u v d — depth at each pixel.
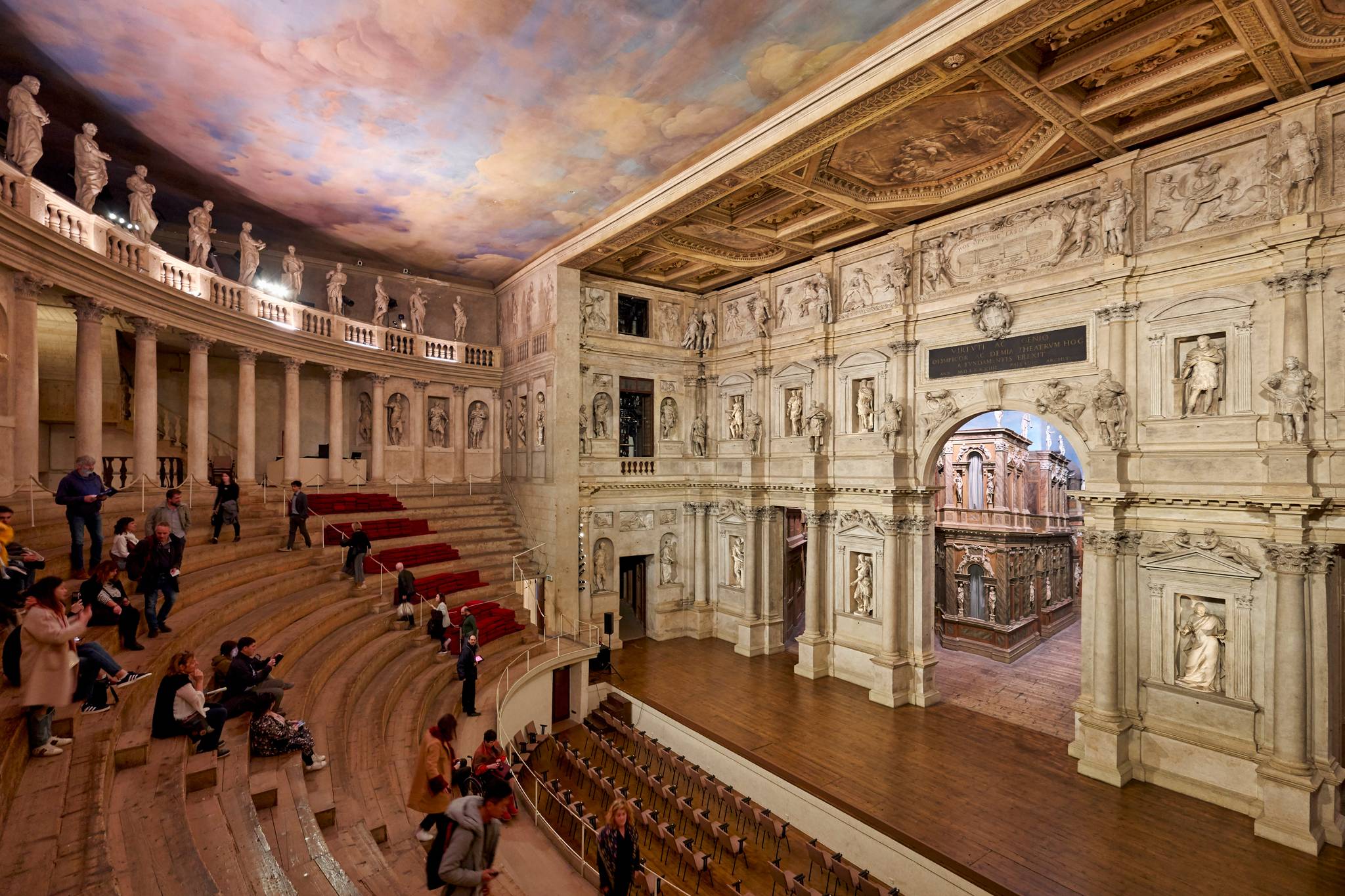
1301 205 12.27
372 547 19.70
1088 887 10.70
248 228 19.00
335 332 21.97
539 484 23.31
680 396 26.36
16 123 11.66
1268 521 12.60
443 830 6.11
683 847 12.05
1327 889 10.58
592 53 12.09
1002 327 16.88
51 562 10.45
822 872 12.34
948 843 11.91
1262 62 11.41
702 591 25.98
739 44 11.84
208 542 14.99
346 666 13.53
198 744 8.16
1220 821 12.54
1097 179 15.34
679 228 20.59
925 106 13.80
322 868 6.80
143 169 15.30
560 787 15.10
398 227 20.59
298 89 13.16
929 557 19.16
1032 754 15.53
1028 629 25.33
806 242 21.31
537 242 22.08
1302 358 12.28
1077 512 33.06
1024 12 10.18
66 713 7.45
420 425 24.78
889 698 18.55
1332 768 11.98
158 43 11.68
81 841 5.77
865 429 20.50
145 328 15.16
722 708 18.50
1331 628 12.37
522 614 20.55
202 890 5.64
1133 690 14.40
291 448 20.47
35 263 11.76
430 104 13.66
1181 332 13.95
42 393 16.80
